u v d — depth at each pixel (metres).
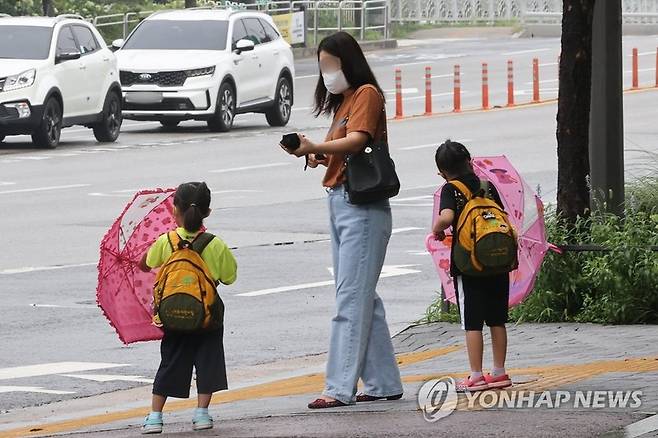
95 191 45.38
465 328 17.81
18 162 53.44
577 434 14.42
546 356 20.84
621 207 25.48
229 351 24.28
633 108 68.88
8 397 21.12
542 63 98.06
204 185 16.89
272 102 67.12
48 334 25.66
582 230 24.61
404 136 61.31
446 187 17.77
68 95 58.00
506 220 17.67
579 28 24.56
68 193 44.94
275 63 67.25
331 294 29.39
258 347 24.58
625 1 134.50
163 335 17.09
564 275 24.03
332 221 17.69
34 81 56.19
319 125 68.25
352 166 17.33
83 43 59.62
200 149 57.75
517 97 79.19
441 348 22.97
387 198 17.55
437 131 63.09
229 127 64.81
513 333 23.12
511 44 117.31
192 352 16.88
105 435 16.86
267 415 17.58
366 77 17.34
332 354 17.59
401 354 22.84
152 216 17.48
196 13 65.88
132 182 47.69
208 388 16.77
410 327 25.11
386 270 31.86
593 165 25.33
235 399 20.02
